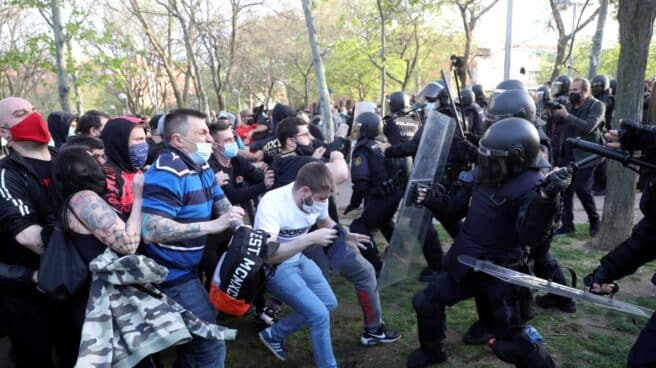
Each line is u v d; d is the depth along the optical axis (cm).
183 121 237
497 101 348
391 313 391
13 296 231
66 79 724
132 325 207
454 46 1986
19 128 233
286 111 514
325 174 272
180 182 228
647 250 215
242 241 233
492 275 248
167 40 1572
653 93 268
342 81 2764
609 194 502
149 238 221
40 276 207
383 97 1108
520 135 234
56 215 224
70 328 236
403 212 321
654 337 194
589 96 577
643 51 449
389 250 322
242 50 2000
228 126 391
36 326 236
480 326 333
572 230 575
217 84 1498
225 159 399
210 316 244
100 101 2992
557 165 605
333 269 303
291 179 361
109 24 1170
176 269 232
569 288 233
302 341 358
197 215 238
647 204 209
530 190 235
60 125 513
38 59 1050
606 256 227
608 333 344
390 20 1159
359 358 330
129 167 295
